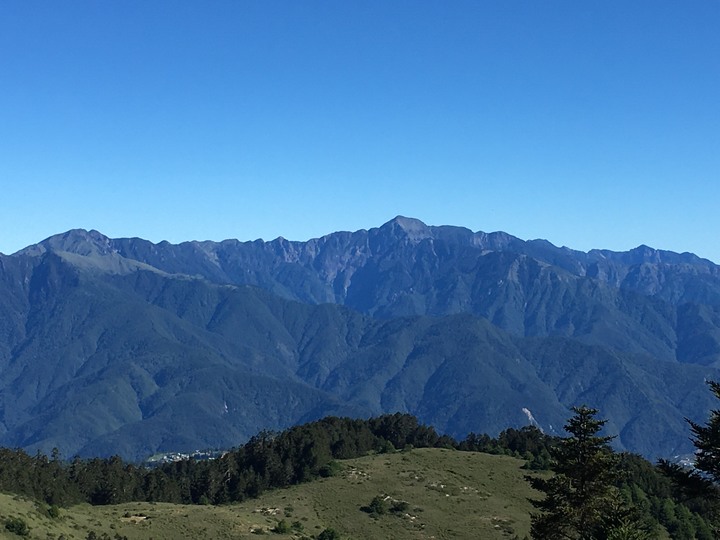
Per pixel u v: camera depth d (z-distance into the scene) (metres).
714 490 66.00
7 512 99.38
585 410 72.06
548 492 72.38
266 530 125.38
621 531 67.81
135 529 116.44
